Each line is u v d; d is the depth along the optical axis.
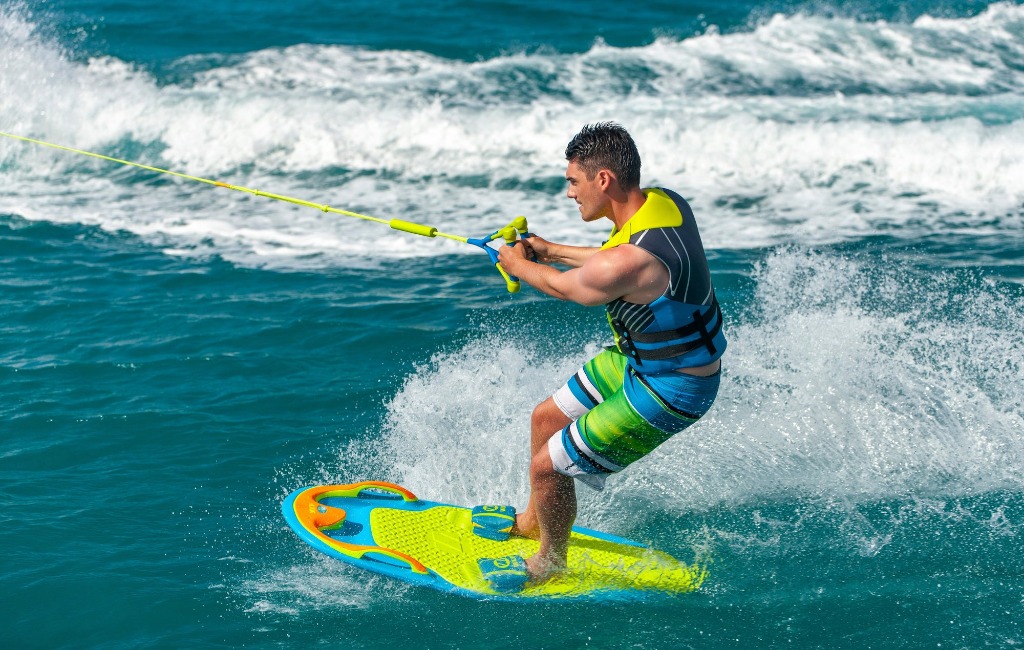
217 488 20.20
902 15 60.53
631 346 15.20
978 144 41.62
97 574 17.28
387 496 19.12
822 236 35.34
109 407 23.48
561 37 57.72
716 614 16.05
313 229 37.00
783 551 17.67
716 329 15.19
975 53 55.47
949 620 15.52
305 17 60.94
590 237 35.91
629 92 50.12
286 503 18.38
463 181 41.78
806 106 48.28
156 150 45.31
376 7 62.84
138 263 33.66
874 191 40.06
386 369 25.48
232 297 30.59
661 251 14.41
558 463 15.91
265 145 45.09
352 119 45.91
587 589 16.66
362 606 16.58
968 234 35.22
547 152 43.94
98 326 28.36
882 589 16.41
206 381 24.97
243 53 54.69
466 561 17.22
